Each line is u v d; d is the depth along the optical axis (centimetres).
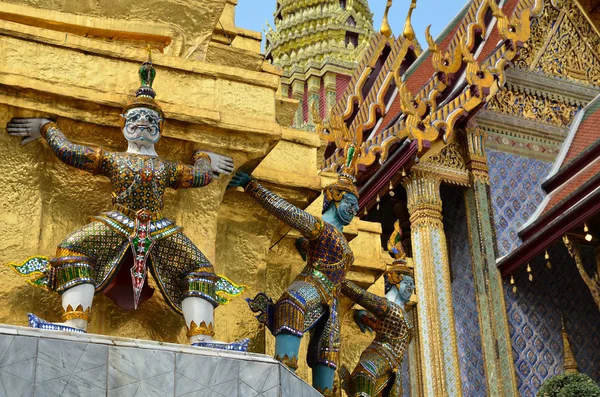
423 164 2059
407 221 2173
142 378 464
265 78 664
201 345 530
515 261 1961
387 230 2264
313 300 637
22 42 600
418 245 1983
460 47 2006
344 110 2289
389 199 2208
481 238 2022
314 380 644
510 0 2242
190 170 589
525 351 1955
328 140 1981
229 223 695
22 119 591
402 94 1903
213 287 563
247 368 493
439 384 1831
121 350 466
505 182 2105
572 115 2264
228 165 634
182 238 565
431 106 1991
